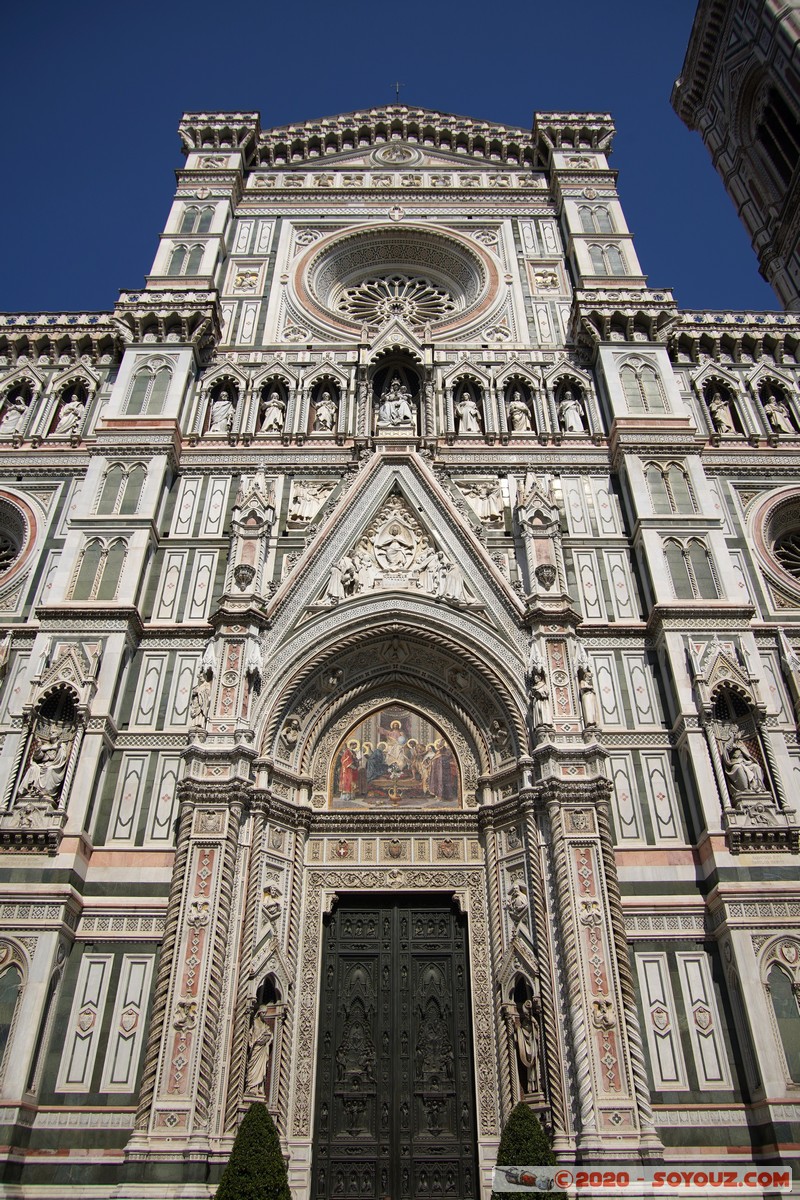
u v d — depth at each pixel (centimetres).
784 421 3272
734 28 4959
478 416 3231
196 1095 1878
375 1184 2009
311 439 3122
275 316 3638
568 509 2939
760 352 3497
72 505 2994
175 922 2069
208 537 2848
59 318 3556
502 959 2194
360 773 2525
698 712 2395
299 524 2891
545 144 4391
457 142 4594
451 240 4003
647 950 2123
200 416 3175
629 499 2908
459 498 2908
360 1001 2220
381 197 4231
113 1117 1925
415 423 3177
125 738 2430
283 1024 2089
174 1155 1811
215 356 3438
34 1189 1841
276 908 2230
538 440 3112
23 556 2870
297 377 3309
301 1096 2069
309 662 2542
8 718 2473
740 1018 2008
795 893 2100
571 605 2681
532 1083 1997
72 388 3366
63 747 2334
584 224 3928
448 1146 2052
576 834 2195
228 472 3033
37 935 2045
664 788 2358
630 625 2630
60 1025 2022
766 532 2988
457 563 2734
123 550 2719
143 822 2291
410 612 2627
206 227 3912
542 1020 2016
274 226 4075
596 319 3403
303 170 4419
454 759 2542
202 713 2381
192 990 1992
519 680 2491
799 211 4503
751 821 2195
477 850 2394
